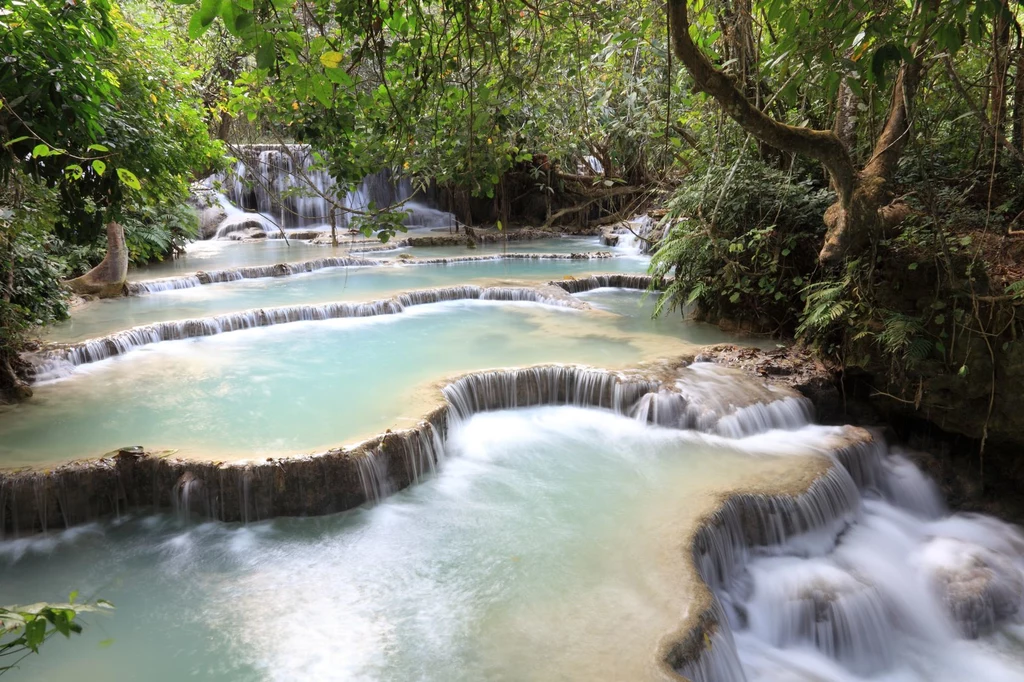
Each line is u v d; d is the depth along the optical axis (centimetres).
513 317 1195
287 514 616
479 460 727
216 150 1211
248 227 2297
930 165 854
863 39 407
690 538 548
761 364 874
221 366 934
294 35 295
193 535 597
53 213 724
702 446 731
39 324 934
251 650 463
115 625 491
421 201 2642
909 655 555
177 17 1521
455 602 497
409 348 1002
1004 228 762
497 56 466
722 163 1028
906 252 753
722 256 961
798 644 546
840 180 555
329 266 1744
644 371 841
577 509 617
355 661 446
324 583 530
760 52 785
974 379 716
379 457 646
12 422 739
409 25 460
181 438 690
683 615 464
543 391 859
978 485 755
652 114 1019
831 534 643
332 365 927
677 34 428
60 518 604
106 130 653
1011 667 544
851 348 823
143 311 1224
